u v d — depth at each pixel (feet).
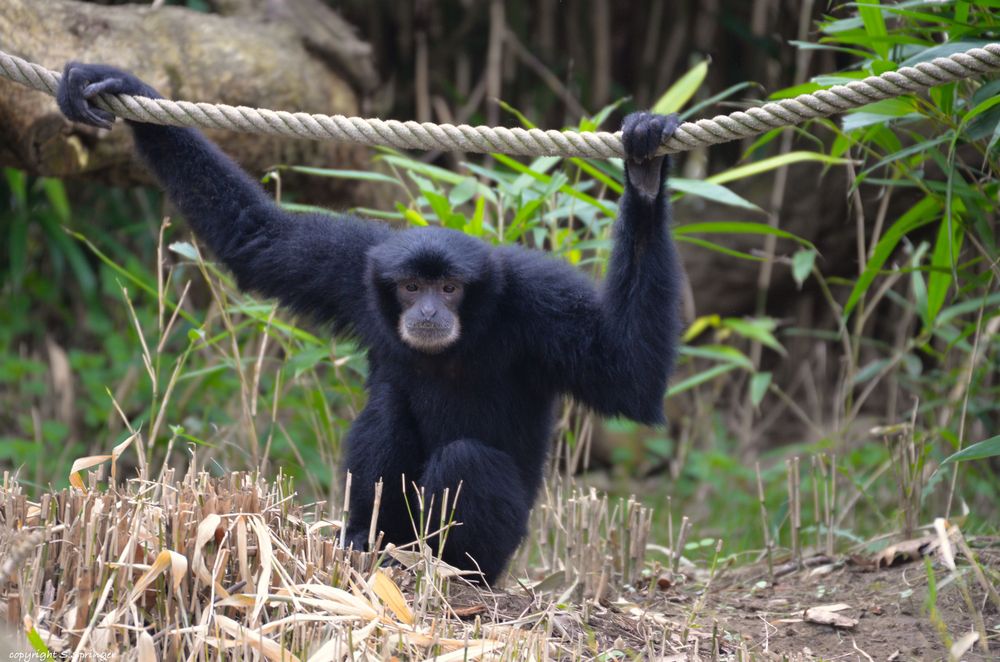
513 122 76.74
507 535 32.60
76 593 26.05
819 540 43.21
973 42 32.99
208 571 26.37
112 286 63.26
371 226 36.99
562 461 69.97
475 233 42.75
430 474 32.27
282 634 24.76
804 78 62.13
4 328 65.82
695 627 31.83
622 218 30.96
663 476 71.36
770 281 70.90
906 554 37.63
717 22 76.18
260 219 35.55
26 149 43.14
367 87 57.06
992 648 30.30
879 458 60.54
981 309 39.32
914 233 64.59
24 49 43.45
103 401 61.26
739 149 74.28
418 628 26.94
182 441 58.03
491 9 75.41
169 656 24.89
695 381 51.52
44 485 57.36
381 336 35.17
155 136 34.60
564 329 33.22
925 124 52.13
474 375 34.58
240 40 51.47
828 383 75.20
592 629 30.45
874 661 30.27
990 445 30.27
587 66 77.82
